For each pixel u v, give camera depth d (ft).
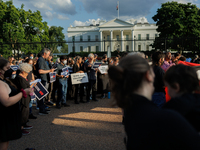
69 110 17.99
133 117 2.57
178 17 93.66
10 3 101.24
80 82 20.22
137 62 2.80
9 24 93.04
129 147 2.60
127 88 2.70
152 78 2.91
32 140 11.23
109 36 177.78
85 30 182.91
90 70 21.20
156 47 85.46
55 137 11.56
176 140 2.12
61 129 12.91
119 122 14.03
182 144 2.11
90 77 21.07
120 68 2.76
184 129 2.16
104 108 18.34
